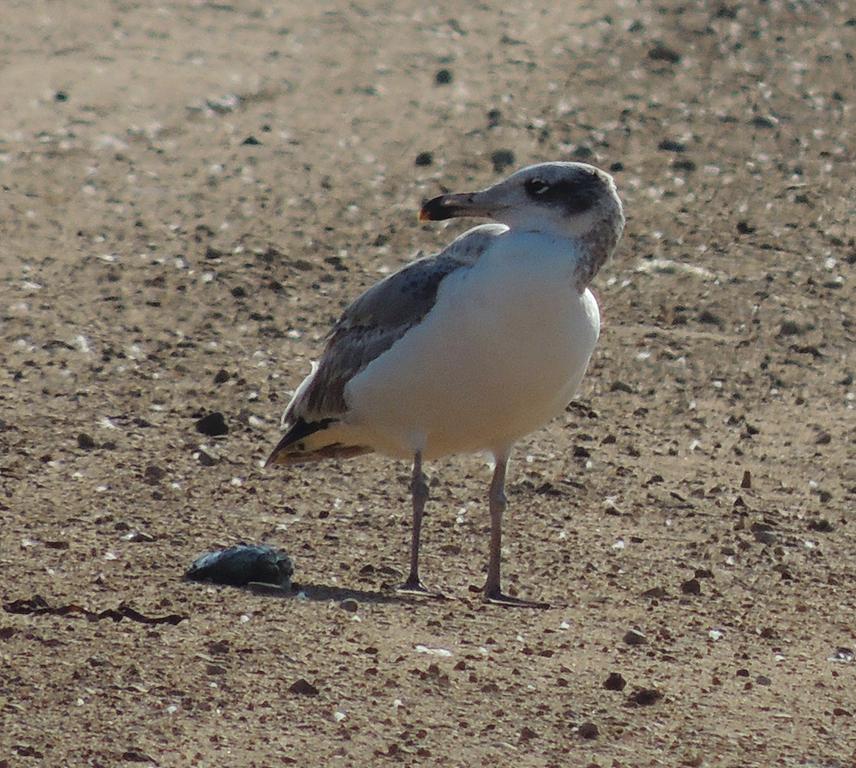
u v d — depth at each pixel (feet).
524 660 32.86
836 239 72.59
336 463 47.96
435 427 38.75
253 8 100.68
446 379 37.73
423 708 29.63
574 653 33.63
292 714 28.89
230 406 53.26
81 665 30.32
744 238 72.64
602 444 51.90
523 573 40.11
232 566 36.88
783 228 73.77
